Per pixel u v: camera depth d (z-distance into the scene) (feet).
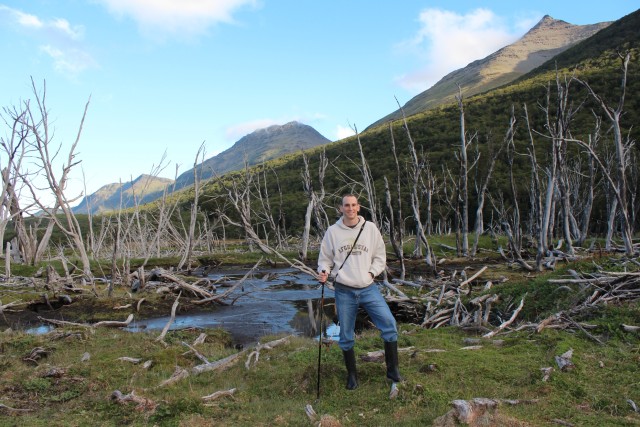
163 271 51.78
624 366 18.52
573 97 159.74
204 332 31.91
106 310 41.47
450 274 56.75
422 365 18.83
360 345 22.09
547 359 19.49
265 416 15.92
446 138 169.58
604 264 32.53
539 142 142.51
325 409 16.28
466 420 14.16
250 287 58.95
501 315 31.78
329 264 18.13
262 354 23.26
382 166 157.17
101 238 69.82
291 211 150.92
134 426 15.34
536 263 52.08
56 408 17.37
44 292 44.98
